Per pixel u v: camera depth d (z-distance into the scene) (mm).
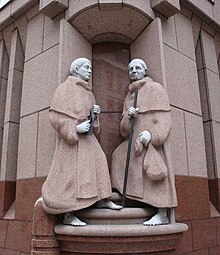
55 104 3617
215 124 5207
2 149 5094
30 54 5000
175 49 4738
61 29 4262
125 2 4199
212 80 5488
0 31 5871
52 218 3518
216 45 5957
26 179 4371
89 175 3467
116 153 4051
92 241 3293
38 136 4355
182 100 4586
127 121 3982
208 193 4621
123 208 3531
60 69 4078
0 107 5582
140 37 4586
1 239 4531
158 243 3428
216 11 5836
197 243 4148
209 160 5039
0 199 4816
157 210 3615
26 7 5191
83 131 3561
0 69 5723
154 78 4223
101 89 4539
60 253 3520
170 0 4414
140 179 3621
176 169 4125
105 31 4562
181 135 4379
